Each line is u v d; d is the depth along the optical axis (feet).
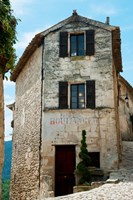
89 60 53.88
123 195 30.73
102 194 31.78
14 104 75.15
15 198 60.80
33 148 54.75
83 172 46.24
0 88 14.84
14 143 67.56
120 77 85.15
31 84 60.44
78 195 32.63
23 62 65.46
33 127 56.29
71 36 56.08
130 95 98.68
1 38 16.83
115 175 43.91
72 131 51.24
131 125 97.09
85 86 52.90
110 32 54.34
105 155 49.11
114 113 50.83
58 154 51.11
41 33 56.39
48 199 32.96
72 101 52.90
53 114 52.54
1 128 14.32
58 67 54.60
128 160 55.83
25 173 57.06
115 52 59.06
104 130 50.29
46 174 49.96
